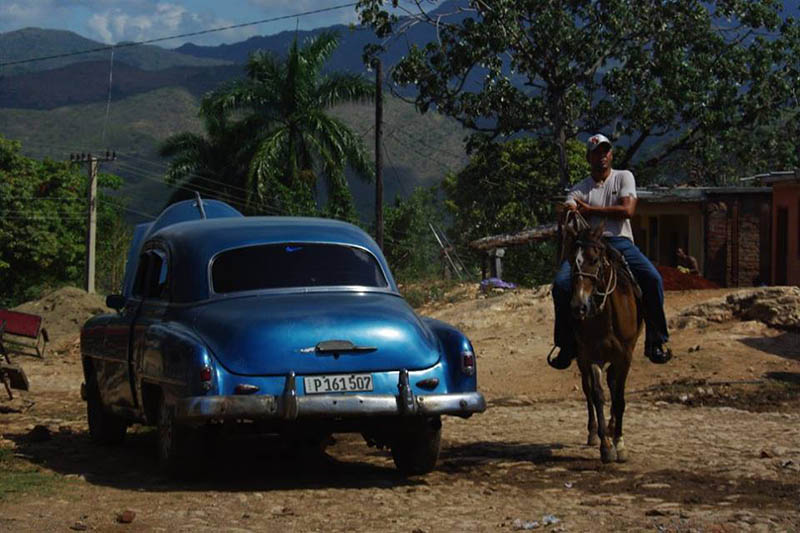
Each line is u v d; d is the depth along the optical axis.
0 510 6.75
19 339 27.27
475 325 23.06
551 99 44.09
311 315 7.91
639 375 15.23
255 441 10.62
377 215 41.88
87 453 10.05
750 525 6.27
